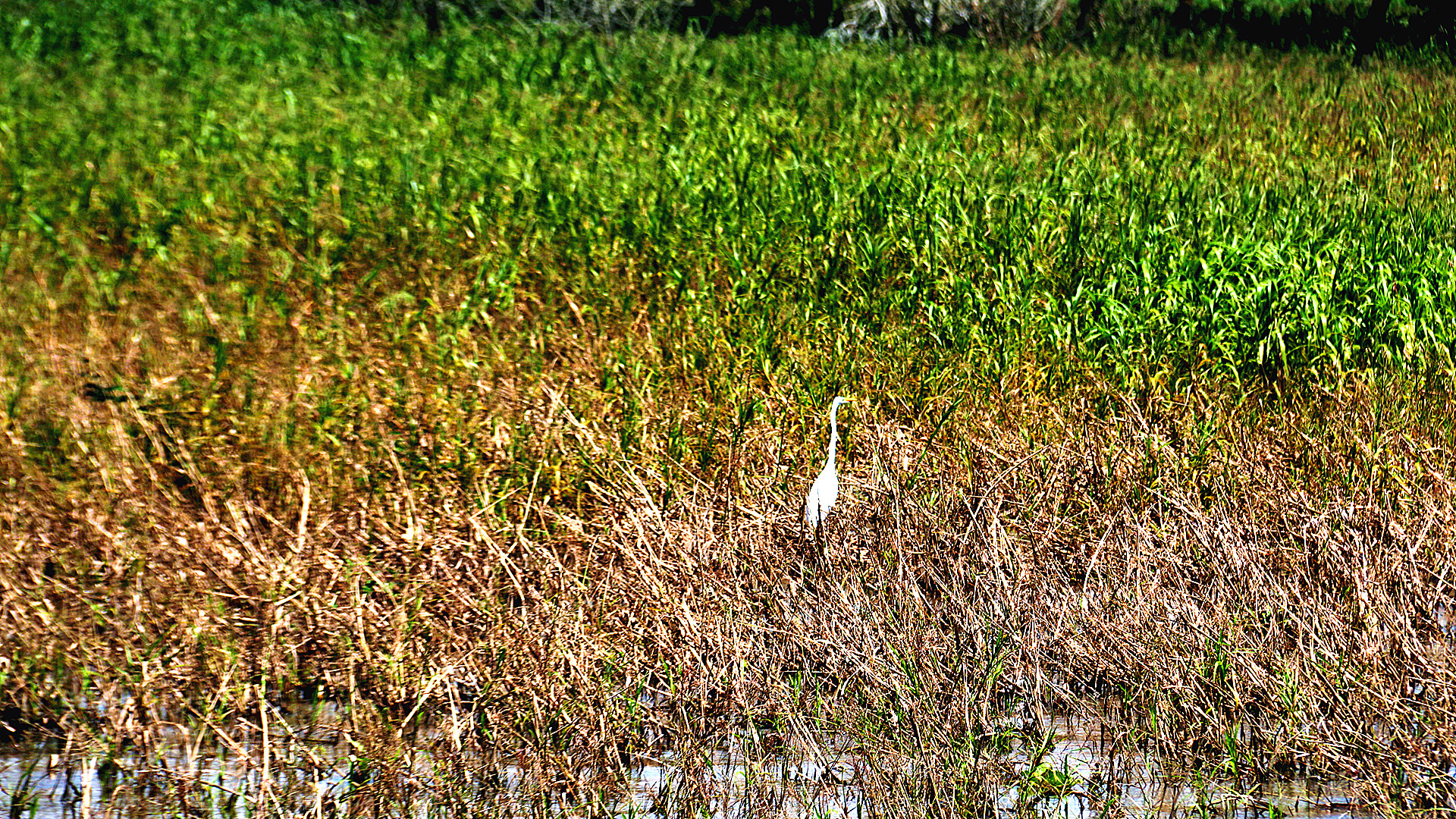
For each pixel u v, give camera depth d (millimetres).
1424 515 13133
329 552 11625
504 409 14852
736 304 18062
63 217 20453
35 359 15773
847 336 17344
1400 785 9758
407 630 10914
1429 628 11758
